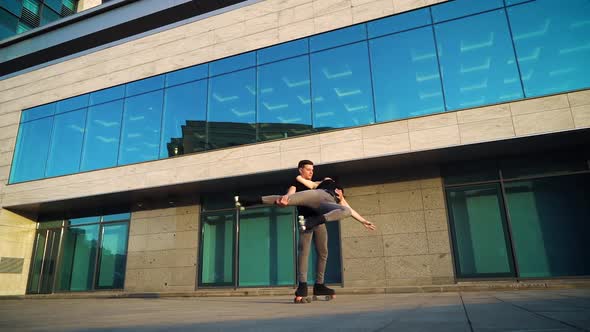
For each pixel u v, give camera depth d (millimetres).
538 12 9953
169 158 12992
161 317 3605
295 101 11875
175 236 13578
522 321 2219
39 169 15523
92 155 14594
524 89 9609
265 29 12891
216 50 13461
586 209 9438
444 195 10703
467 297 5516
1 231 15305
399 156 10375
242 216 12906
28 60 18453
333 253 11367
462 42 10516
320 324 2424
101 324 2967
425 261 10383
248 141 12102
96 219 15344
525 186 10078
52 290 15133
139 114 14188
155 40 14688
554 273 9336
